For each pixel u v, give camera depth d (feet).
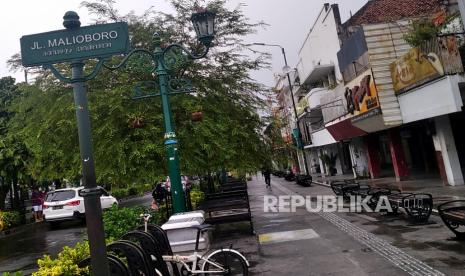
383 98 56.18
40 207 78.38
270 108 42.88
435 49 43.57
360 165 85.46
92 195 11.17
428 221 32.27
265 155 42.01
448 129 52.85
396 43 57.72
